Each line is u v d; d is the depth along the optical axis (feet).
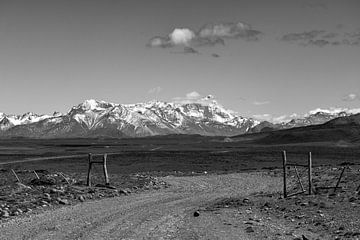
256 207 103.19
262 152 502.79
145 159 400.26
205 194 138.51
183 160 386.73
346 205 95.09
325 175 175.42
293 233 68.39
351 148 635.25
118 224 76.28
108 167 315.37
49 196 110.01
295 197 115.24
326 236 66.49
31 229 70.33
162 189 151.94
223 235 66.59
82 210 94.12
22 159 418.51
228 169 284.82
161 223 78.38
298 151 531.09
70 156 454.81
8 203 97.96
